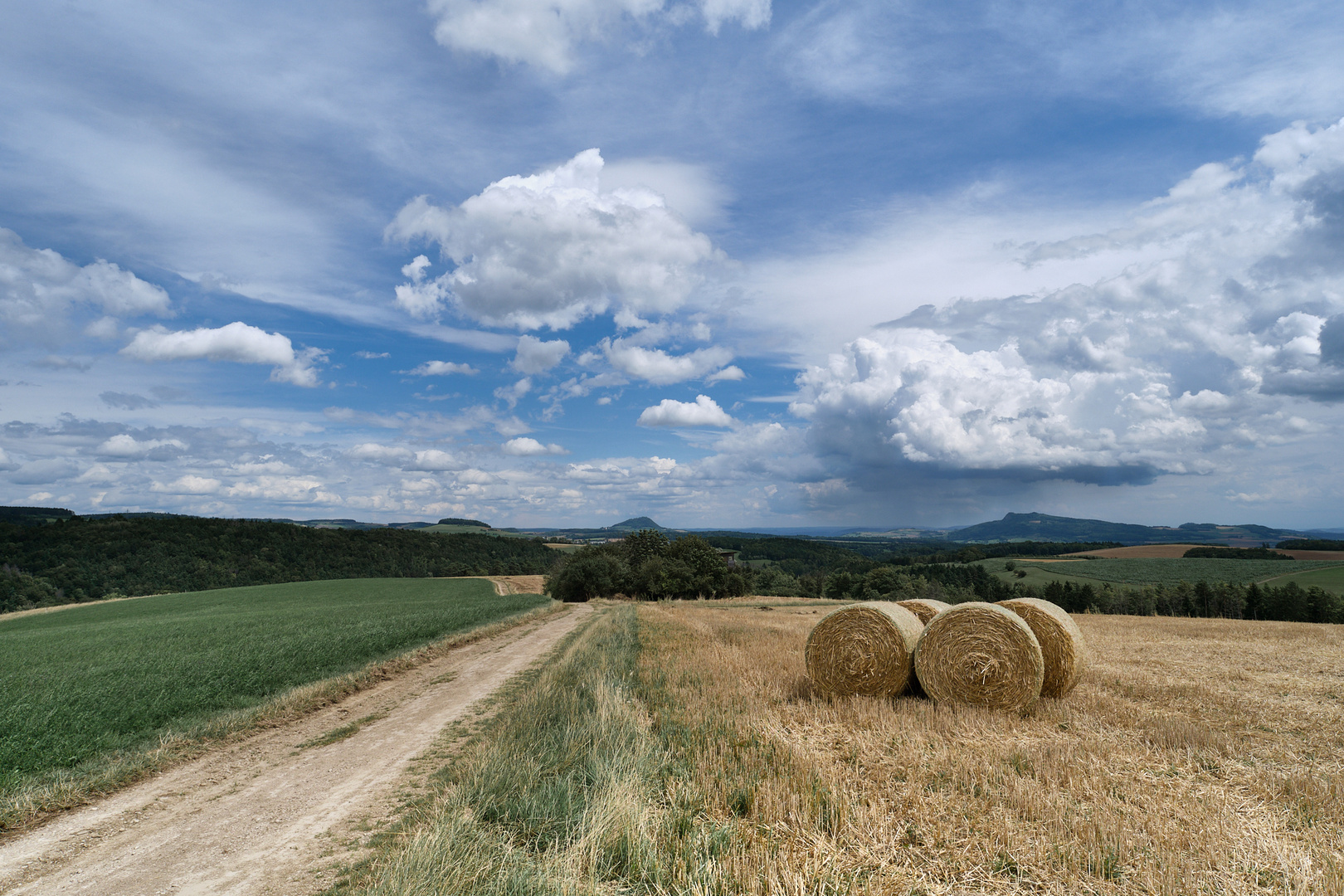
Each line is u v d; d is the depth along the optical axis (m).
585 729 8.80
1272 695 11.26
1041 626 11.07
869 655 11.52
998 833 5.46
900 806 6.09
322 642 19.88
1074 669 10.77
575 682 13.34
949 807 6.07
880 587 87.69
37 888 5.57
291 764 9.16
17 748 8.78
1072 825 5.56
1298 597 61.69
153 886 5.54
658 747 7.97
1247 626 26.52
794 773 6.92
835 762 7.60
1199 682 12.53
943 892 4.70
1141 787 6.55
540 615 38.53
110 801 7.78
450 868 5.09
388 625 25.97
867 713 9.88
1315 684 12.29
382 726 11.33
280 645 19.12
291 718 12.10
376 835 6.42
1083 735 8.58
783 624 28.00
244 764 9.22
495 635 26.75
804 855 5.16
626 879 5.04
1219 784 6.71
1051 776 6.85
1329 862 4.94
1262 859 5.10
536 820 6.13
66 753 8.97
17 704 10.99
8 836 6.71
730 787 6.43
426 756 9.32
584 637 23.47
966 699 10.59
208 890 5.42
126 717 10.74
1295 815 5.94
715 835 5.43
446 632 25.31
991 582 91.81
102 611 58.28
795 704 11.08
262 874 5.68
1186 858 5.04
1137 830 5.54
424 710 12.52
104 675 14.26
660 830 5.68
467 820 6.05
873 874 4.90
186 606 57.75
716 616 33.97
